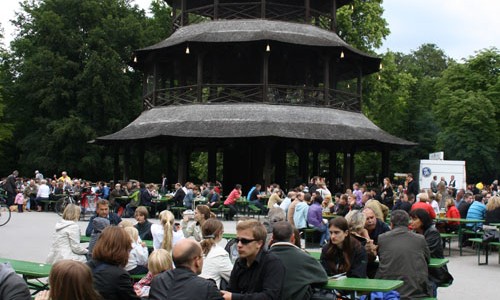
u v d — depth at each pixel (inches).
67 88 2274.9
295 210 789.2
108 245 257.1
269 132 1286.9
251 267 272.5
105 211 458.3
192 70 1633.9
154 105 1499.8
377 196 1107.3
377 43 2170.3
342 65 1584.6
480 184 1459.2
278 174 1599.4
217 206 1164.5
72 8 2365.9
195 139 1405.0
